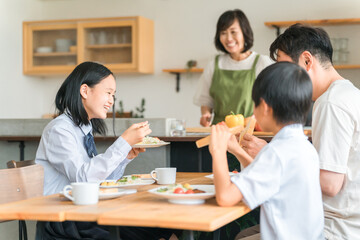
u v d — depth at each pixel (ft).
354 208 5.41
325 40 5.78
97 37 18.92
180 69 18.85
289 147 4.61
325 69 5.82
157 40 19.45
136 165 10.29
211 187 5.39
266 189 4.49
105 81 7.05
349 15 17.24
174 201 4.75
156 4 19.44
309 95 4.71
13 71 19.12
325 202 5.58
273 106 4.68
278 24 17.47
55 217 4.33
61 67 19.26
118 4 19.80
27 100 19.94
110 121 10.63
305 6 17.70
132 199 5.08
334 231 5.42
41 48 19.44
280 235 4.57
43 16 20.63
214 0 18.79
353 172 5.39
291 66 4.73
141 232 5.81
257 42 18.19
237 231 9.43
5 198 6.20
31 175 6.48
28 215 4.42
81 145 7.05
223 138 4.70
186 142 10.32
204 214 4.14
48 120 10.92
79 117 6.97
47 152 6.73
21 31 19.56
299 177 4.57
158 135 10.35
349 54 17.15
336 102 5.37
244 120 9.93
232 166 9.75
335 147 5.30
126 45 18.53
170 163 10.41
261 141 5.87
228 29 12.05
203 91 13.19
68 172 6.56
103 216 4.15
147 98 19.65
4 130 11.17
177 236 6.25
